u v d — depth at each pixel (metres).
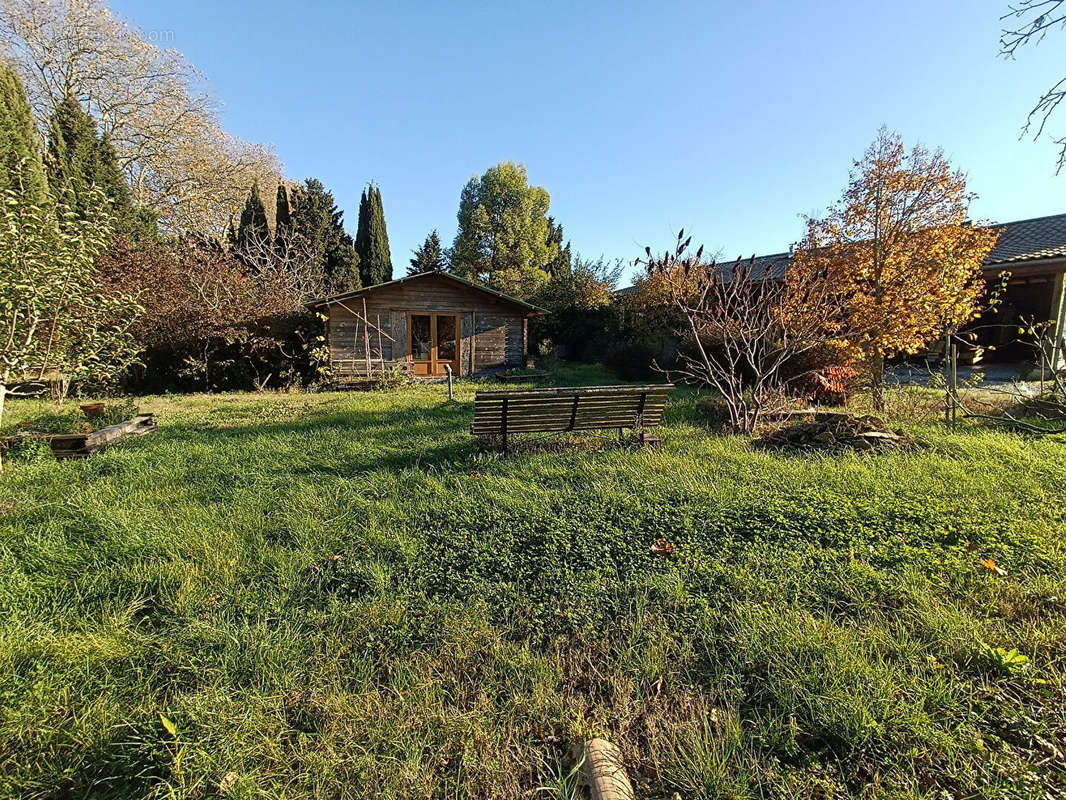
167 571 2.99
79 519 3.77
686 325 14.50
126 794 1.69
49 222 5.41
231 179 24.67
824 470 4.57
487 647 2.37
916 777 1.67
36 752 1.81
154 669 2.23
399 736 1.87
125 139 22.06
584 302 22.59
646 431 6.50
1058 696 1.96
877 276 8.09
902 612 2.51
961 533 3.28
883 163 7.84
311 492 4.30
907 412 7.44
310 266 23.36
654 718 1.98
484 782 1.72
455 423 7.67
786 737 1.85
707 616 2.53
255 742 1.85
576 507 3.87
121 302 6.42
